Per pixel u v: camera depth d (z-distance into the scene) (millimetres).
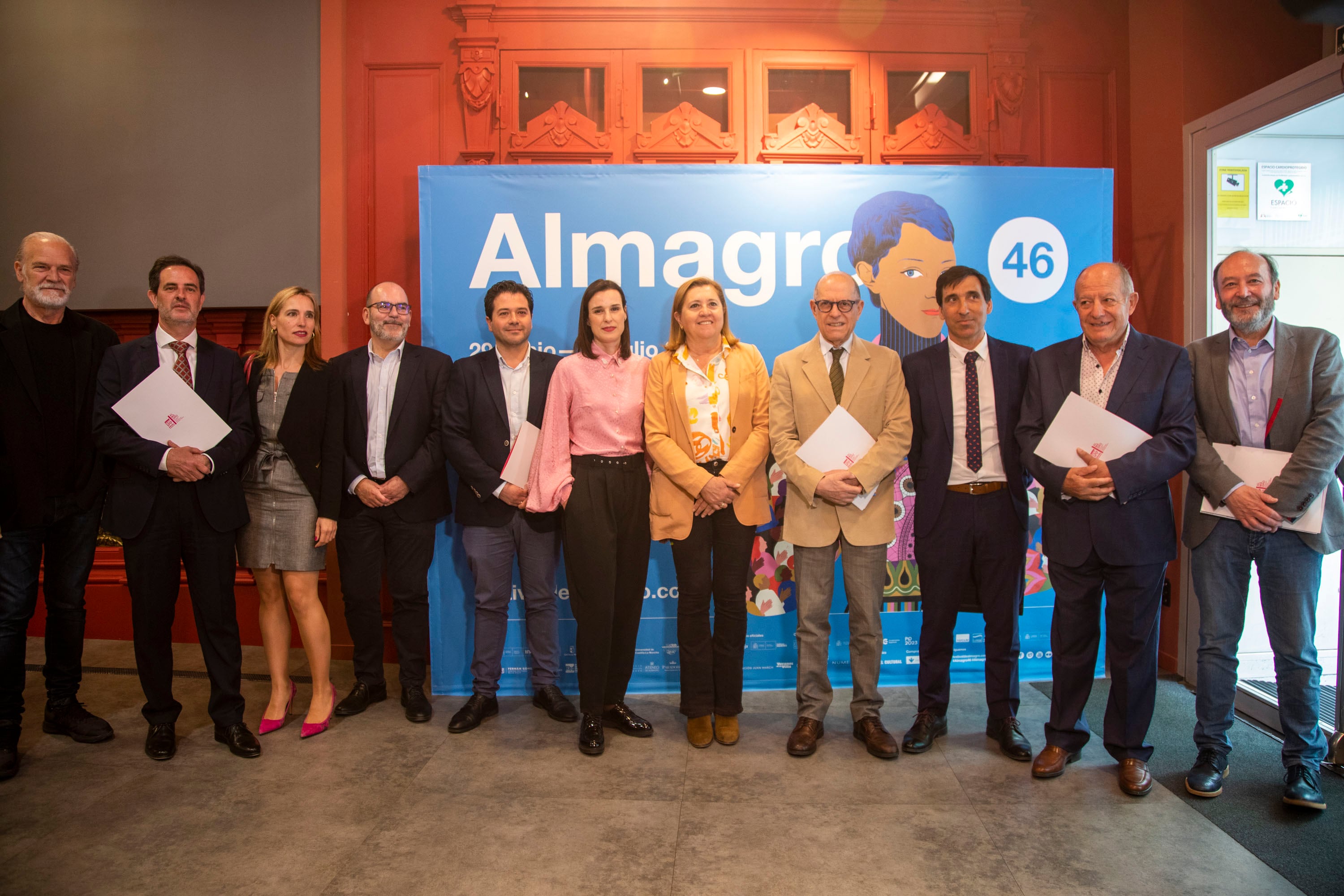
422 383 2637
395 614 2705
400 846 1883
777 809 2043
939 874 1751
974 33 3367
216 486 2361
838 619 2951
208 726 2631
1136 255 3314
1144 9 3254
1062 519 2191
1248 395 2123
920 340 2918
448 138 3328
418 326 3334
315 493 2486
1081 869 1769
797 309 2898
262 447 2488
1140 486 2020
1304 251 2803
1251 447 2109
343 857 1840
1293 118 2531
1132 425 2068
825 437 2295
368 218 3338
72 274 2377
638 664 2945
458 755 2389
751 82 3332
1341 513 2080
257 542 2484
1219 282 2129
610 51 3318
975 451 2311
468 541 2643
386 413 2635
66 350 2404
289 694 2643
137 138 3416
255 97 3361
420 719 2639
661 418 2377
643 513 2449
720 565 2396
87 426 2438
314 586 2562
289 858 1835
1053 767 2189
